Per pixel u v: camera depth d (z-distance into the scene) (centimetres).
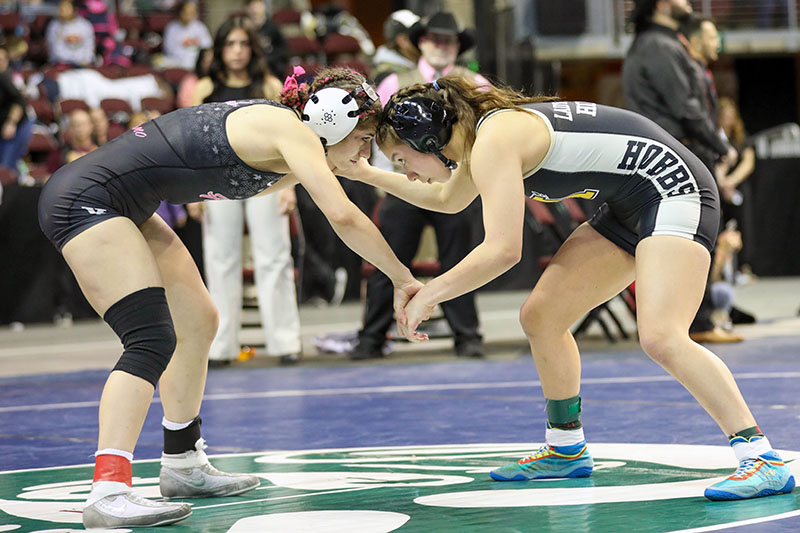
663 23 1512
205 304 713
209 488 716
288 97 685
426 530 580
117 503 616
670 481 700
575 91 3988
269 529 598
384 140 690
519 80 3152
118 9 3494
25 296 2459
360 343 1579
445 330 1653
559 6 3669
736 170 3014
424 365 1483
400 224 1482
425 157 682
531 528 575
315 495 695
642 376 1268
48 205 650
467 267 646
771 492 640
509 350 1627
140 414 631
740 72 4225
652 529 562
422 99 677
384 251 650
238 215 1505
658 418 962
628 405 1043
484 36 3084
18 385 1442
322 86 676
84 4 3102
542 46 3659
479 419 1009
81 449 927
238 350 1547
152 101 2817
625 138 683
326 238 2756
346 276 2870
